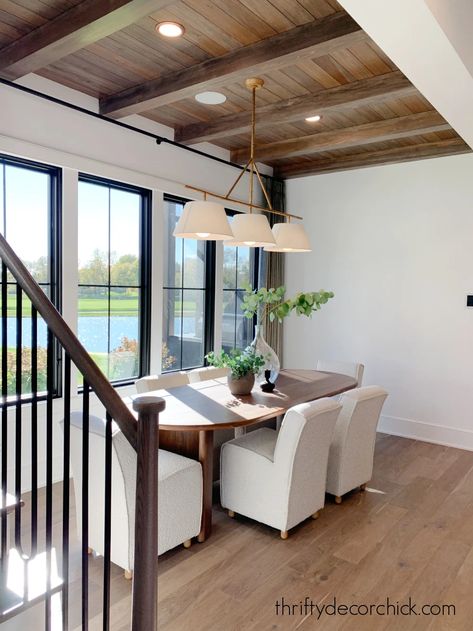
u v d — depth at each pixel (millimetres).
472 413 4449
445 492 3471
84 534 1507
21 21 2490
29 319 3332
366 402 3201
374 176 4941
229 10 2354
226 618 2088
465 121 2873
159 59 2906
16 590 1541
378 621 2086
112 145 3697
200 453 2730
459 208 4465
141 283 4176
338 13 2367
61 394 3467
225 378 3832
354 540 2768
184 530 2582
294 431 2656
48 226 3438
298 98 3463
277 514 2758
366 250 5020
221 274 4934
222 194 4809
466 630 2039
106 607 1490
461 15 2055
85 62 2965
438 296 4605
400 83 3004
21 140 3098
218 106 3678
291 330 5551
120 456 2262
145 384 3361
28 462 3299
